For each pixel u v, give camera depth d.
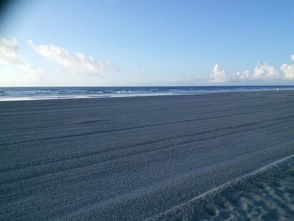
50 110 15.51
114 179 4.46
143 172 4.83
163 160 5.62
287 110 16.39
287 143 7.29
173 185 4.20
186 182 4.33
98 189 4.02
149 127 9.91
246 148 6.73
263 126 10.26
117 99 26.44
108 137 8.02
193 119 12.20
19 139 7.61
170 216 3.13
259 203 3.51
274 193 3.83
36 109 16.00
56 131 8.95
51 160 5.53
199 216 3.16
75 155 5.94
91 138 7.84
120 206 3.43
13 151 6.24
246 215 3.17
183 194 3.84
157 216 3.13
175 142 7.38
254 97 31.70
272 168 4.94
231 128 9.77
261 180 4.36
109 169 4.98
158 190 3.99
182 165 5.27
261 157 5.87
